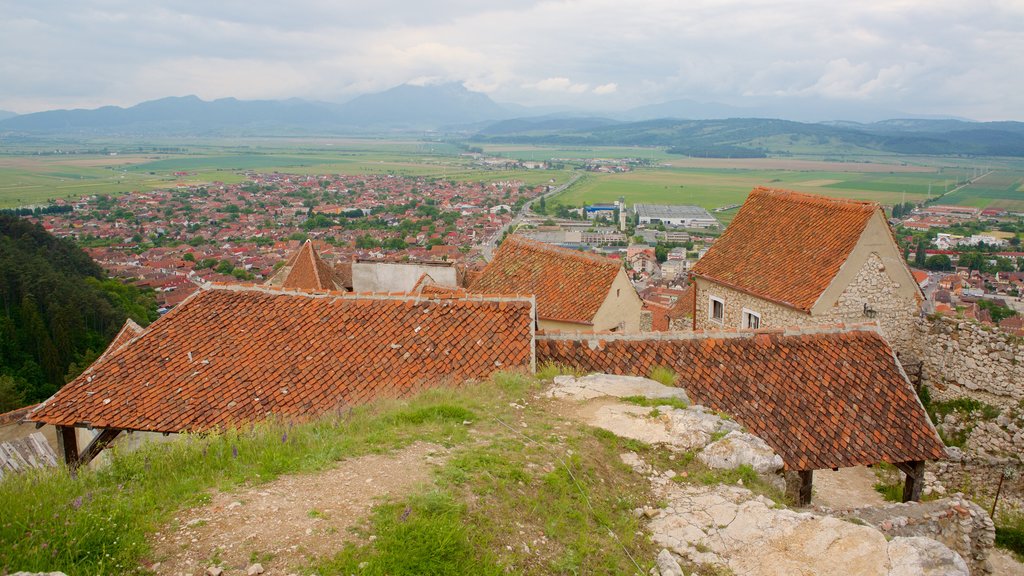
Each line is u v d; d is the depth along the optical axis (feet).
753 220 86.33
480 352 50.52
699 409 41.52
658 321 109.29
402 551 23.29
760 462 37.04
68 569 21.40
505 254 94.17
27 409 66.59
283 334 53.16
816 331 53.78
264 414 44.65
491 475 29.99
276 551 22.97
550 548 26.50
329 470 29.91
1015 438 60.34
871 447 45.96
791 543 28.91
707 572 27.45
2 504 25.43
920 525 39.58
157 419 44.47
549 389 44.65
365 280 104.73
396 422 37.32
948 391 68.13
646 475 34.58
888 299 71.05
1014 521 55.06
